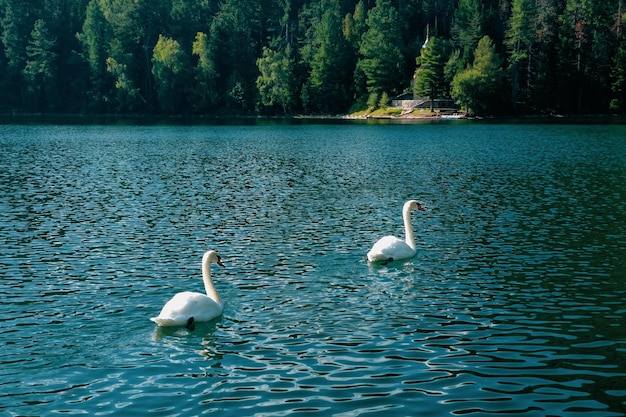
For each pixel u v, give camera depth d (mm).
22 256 23234
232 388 12320
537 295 18125
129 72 168500
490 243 24719
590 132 97500
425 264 21625
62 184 42312
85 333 15297
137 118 161625
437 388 12273
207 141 84938
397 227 28000
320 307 17125
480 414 11250
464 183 42219
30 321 16188
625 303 17375
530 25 153000
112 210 32656
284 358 13734
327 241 25312
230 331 15383
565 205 33250
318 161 57875
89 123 135125
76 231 27531
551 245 24297
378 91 165500
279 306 17234
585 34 155875
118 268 21484
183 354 13984
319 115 168625
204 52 168625
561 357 13750
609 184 41188
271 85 168250
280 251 23688
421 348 14258
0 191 39031
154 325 15859
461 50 167250
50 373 13062
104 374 13016
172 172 49375
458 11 177250
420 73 151875
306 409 11453
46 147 73625
